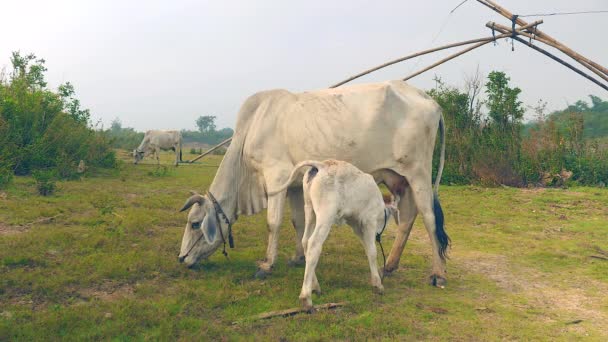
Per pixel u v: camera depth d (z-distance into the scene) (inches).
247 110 247.1
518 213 415.8
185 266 229.8
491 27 331.6
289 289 198.4
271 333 154.8
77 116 690.2
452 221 382.9
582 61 302.8
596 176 622.5
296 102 237.9
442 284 216.4
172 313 167.6
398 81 242.7
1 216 309.4
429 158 230.8
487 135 669.3
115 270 209.8
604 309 192.5
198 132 3213.6
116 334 147.7
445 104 698.8
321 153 227.6
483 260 267.7
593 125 1550.2
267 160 236.5
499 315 182.5
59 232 263.9
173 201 413.4
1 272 201.0
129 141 1656.0
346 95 231.1
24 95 571.2
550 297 206.5
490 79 688.4
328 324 163.6
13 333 142.9
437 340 156.9
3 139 494.6
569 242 312.0
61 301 177.8
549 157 639.1
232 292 193.2
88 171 597.0
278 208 228.4
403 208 234.5
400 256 240.2
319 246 181.3
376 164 228.1
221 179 244.7
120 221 307.4
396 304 189.8
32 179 480.4
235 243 287.1
